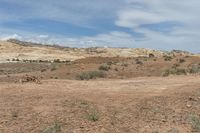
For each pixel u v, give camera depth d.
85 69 35.03
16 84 19.11
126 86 18.55
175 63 37.56
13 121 11.04
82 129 10.19
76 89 17.20
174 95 14.73
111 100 13.98
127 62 40.66
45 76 33.34
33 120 11.10
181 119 11.19
